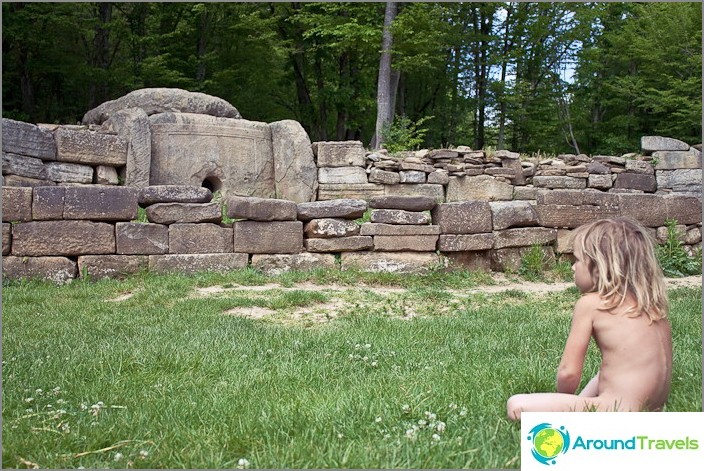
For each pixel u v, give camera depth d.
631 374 3.49
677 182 17.92
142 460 3.38
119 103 16.28
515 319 7.96
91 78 26.73
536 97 31.25
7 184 12.12
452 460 3.25
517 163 17.14
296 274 11.34
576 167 17.34
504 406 4.09
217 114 16.58
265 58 29.42
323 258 12.02
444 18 29.19
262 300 9.12
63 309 8.49
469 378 4.84
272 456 3.34
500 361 5.48
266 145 16.59
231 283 10.73
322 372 5.19
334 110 33.00
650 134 30.50
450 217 12.51
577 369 3.64
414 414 3.96
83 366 5.35
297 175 15.92
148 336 6.70
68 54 27.66
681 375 4.95
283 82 33.06
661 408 3.64
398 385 4.68
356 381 4.88
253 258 11.73
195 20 28.77
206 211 11.62
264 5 30.11
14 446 3.59
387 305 9.33
